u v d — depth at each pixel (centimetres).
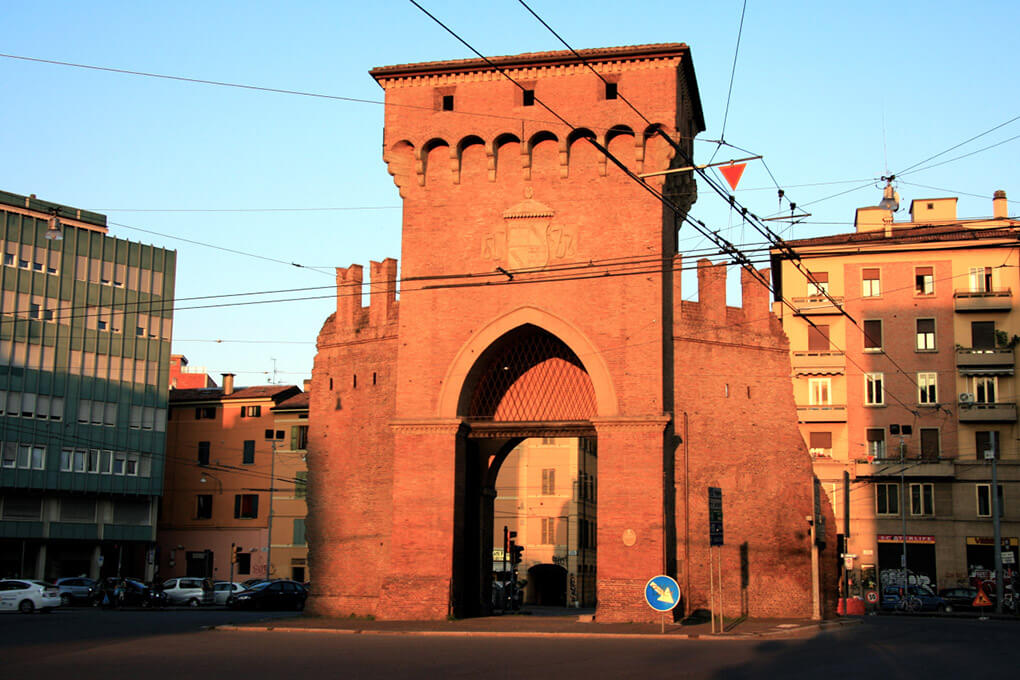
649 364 3628
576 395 3869
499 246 3812
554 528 8369
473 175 3875
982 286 6944
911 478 6794
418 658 2372
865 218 7288
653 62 3725
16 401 7375
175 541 8856
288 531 8531
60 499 7594
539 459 8519
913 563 6794
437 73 3897
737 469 3878
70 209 7844
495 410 3919
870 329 7044
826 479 6894
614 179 3756
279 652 2553
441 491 3728
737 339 3981
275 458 8656
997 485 6588
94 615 5059
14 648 2712
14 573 7394
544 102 3794
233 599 6044
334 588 4075
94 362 7806
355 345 4231
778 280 7269
